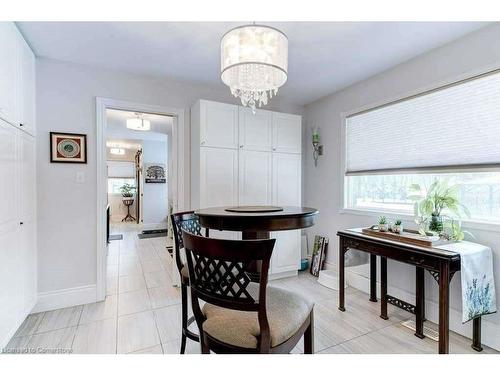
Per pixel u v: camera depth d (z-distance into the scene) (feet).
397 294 8.20
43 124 7.73
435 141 7.22
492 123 6.06
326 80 9.46
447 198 6.31
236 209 6.86
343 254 7.80
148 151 22.74
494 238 6.01
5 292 5.57
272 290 4.83
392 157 8.43
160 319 7.18
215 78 9.39
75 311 7.63
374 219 9.03
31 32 6.44
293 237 10.74
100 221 8.46
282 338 3.70
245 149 9.65
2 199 5.44
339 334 6.49
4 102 5.54
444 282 5.29
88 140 8.34
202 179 8.89
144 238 18.25
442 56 7.03
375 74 8.93
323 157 11.39
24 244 6.67
